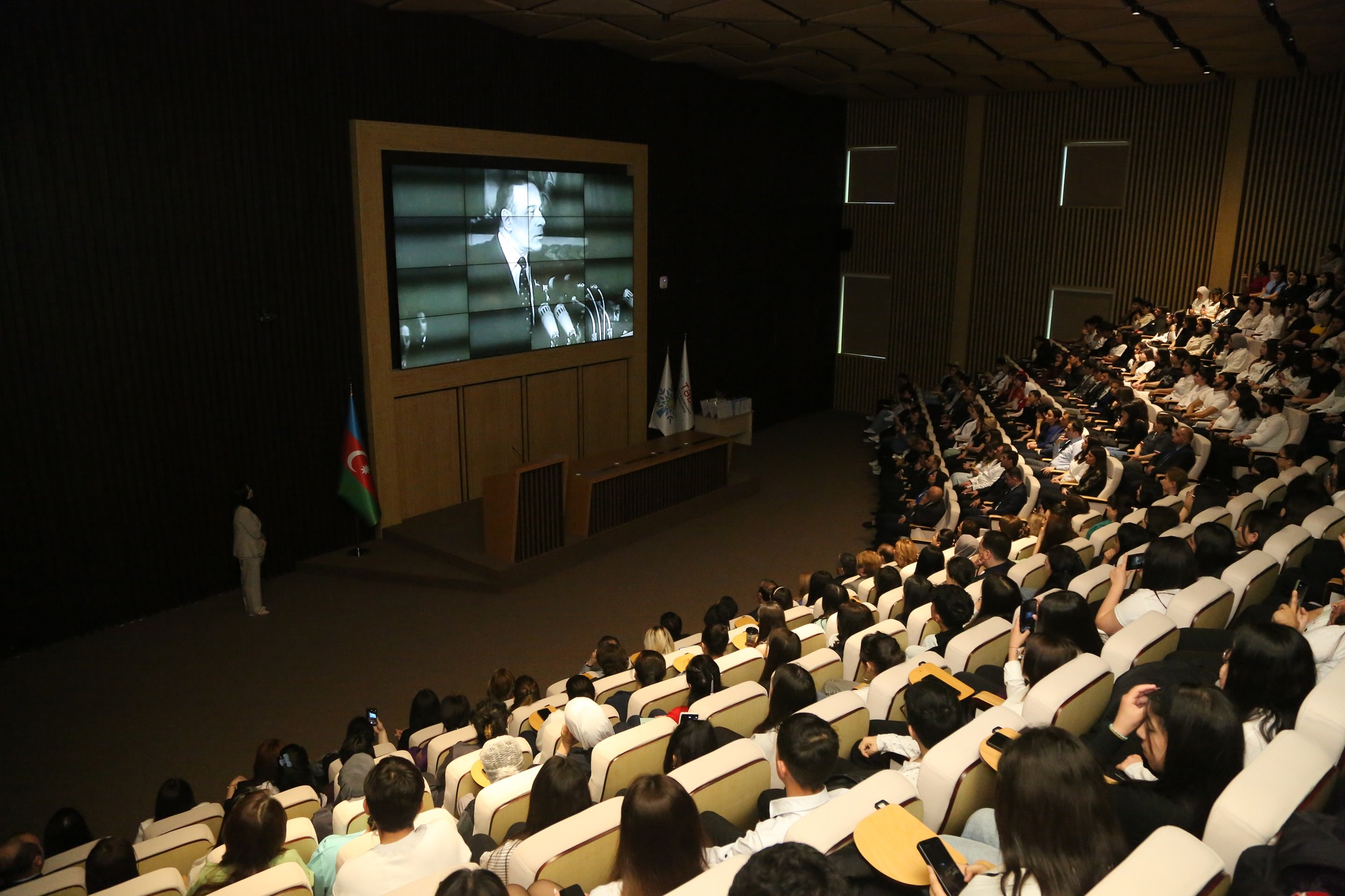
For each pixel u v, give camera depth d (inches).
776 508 526.3
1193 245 616.7
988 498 416.5
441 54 434.3
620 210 546.0
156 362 348.5
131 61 327.0
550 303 509.4
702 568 433.1
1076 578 193.5
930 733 119.3
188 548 369.1
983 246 708.7
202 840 158.6
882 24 410.9
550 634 359.3
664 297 592.7
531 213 488.7
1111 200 647.1
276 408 391.2
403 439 444.1
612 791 138.4
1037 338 623.8
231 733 285.6
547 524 417.7
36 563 325.7
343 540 427.8
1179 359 482.6
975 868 83.4
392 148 414.9
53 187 312.3
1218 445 373.4
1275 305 491.2
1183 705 91.5
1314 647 133.5
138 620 357.7
